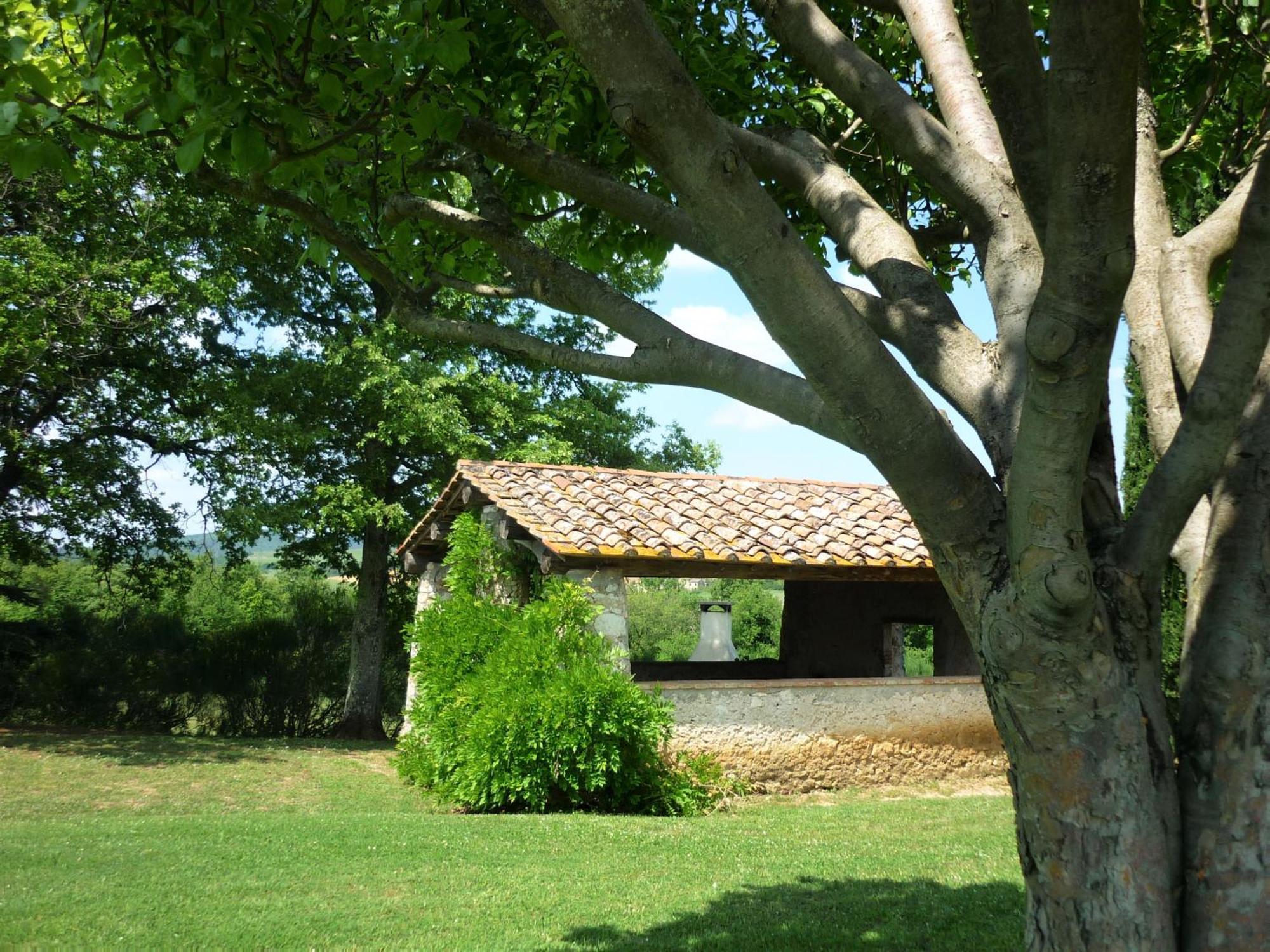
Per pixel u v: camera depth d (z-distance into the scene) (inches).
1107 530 95.3
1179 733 91.1
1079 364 75.6
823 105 206.1
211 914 234.5
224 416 695.7
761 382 101.1
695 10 197.3
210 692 815.1
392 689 903.7
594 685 393.4
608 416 887.7
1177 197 229.1
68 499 703.7
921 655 1151.0
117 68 156.6
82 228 652.1
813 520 517.3
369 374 732.0
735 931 219.6
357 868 285.4
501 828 348.8
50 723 775.1
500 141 136.3
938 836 338.0
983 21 104.0
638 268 792.3
